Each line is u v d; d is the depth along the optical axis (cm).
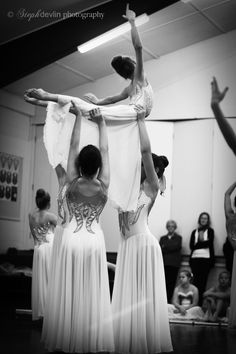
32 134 1106
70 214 404
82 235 398
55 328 391
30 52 812
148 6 810
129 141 422
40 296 611
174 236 935
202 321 774
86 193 400
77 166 404
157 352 407
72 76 1026
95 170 400
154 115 1021
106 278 400
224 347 475
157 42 978
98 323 390
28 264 970
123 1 810
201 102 997
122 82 1041
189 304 809
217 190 963
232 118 971
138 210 421
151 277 415
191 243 916
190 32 965
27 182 1096
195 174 983
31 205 1096
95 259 397
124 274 418
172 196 993
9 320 625
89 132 415
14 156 1062
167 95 1019
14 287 909
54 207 1081
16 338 472
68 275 391
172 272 911
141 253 417
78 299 388
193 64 1010
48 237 627
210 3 877
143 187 426
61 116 414
